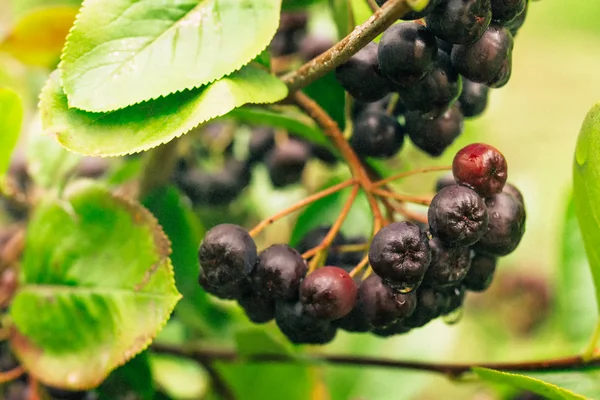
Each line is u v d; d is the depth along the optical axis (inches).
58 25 15.4
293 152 15.3
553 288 21.2
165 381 16.7
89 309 12.8
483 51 11.7
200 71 11.8
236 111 13.9
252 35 11.9
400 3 11.2
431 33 11.7
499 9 11.7
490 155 11.8
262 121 14.6
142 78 11.8
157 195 14.7
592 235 12.9
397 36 11.6
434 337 17.5
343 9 13.5
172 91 11.7
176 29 11.9
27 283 13.0
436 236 11.7
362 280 12.1
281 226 17.7
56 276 12.9
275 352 14.8
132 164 15.5
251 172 15.9
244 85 11.9
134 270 12.7
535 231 22.2
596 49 34.7
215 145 15.8
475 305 23.1
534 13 30.6
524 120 34.5
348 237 13.3
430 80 11.9
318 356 14.5
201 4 12.0
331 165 15.6
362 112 12.9
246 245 12.1
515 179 23.1
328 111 13.5
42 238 12.9
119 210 12.8
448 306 12.5
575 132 33.7
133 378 13.4
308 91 13.5
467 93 12.5
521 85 36.5
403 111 13.0
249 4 11.9
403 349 17.3
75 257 12.9
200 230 14.9
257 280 12.1
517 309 22.4
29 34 15.4
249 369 15.7
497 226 12.0
